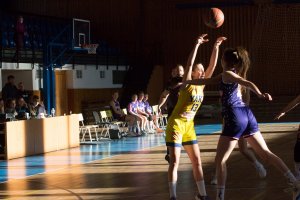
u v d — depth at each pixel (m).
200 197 6.72
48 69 20.84
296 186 6.49
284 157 11.77
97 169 10.80
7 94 17.44
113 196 7.87
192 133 6.78
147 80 25.86
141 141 16.55
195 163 6.77
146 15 27.97
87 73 23.66
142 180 9.21
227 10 27.30
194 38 27.48
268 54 26.67
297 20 26.30
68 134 15.22
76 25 22.41
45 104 20.66
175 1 27.62
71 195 8.05
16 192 8.45
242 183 8.58
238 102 6.32
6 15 21.92
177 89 7.57
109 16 28.14
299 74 26.39
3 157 12.93
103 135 18.80
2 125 12.94
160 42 27.81
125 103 24.77
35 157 13.27
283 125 20.67
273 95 26.62
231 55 6.44
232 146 6.30
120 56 25.94
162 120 21.45
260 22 26.55
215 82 6.42
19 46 19.78
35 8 28.50
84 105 23.22
